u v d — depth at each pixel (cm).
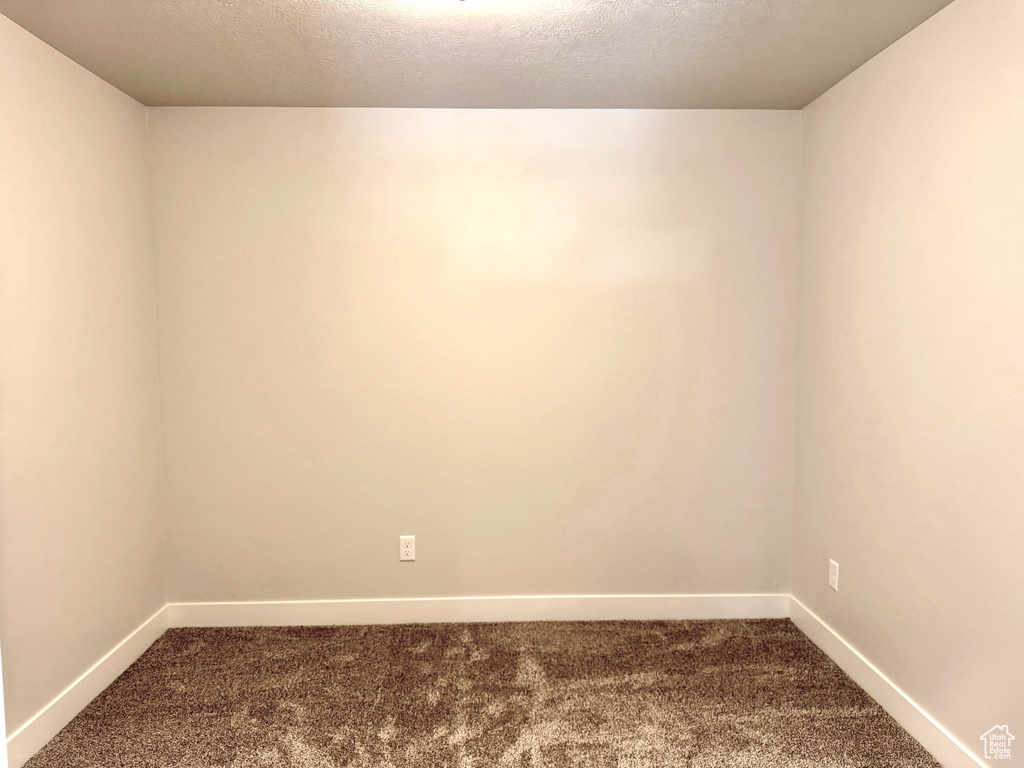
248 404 299
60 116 228
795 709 231
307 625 306
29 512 211
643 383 304
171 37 216
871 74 237
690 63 241
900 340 221
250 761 203
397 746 211
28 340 211
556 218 299
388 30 211
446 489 306
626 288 301
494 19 204
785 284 302
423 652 277
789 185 299
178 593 304
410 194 296
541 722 223
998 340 176
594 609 310
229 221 293
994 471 178
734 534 310
